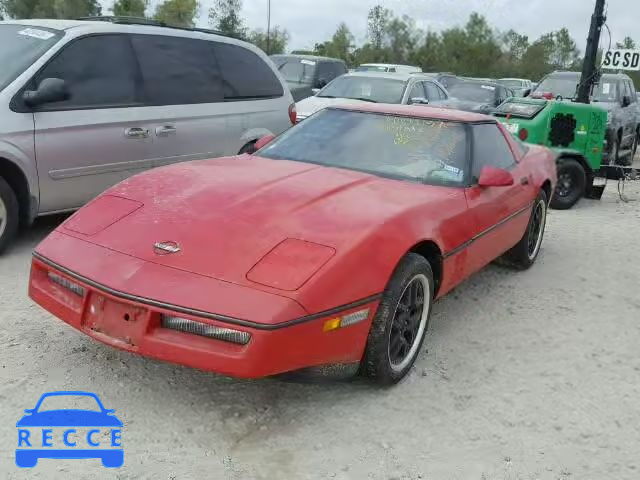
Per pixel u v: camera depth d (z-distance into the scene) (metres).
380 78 11.72
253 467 2.89
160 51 6.35
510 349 4.32
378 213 3.56
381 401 3.51
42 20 6.10
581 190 9.16
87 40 5.78
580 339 4.56
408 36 52.53
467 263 4.36
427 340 4.37
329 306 3.04
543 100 9.33
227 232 3.28
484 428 3.34
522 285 5.66
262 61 7.54
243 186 3.81
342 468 2.93
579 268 6.24
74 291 3.29
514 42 54.09
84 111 5.61
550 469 3.05
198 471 2.83
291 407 3.38
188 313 2.90
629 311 5.17
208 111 6.67
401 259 3.52
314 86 14.38
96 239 3.39
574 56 59.66
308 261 3.11
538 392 3.76
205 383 3.54
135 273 3.09
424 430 3.28
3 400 3.23
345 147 4.61
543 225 6.27
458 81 16.84
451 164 4.47
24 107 5.23
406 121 4.78
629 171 9.91
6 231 5.23
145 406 3.29
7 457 2.82
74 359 3.69
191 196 3.66
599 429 3.42
